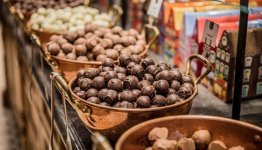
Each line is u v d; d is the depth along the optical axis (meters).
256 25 1.32
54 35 1.56
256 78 1.36
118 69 1.18
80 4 2.08
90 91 1.10
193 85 1.17
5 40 2.92
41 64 1.66
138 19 1.99
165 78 1.12
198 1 1.71
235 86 1.21
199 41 1.47
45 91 1.48
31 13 1.95
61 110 1.35
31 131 2.15
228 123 0.98
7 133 2.65
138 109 1.00
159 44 1.80
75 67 1.35
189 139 0.96
